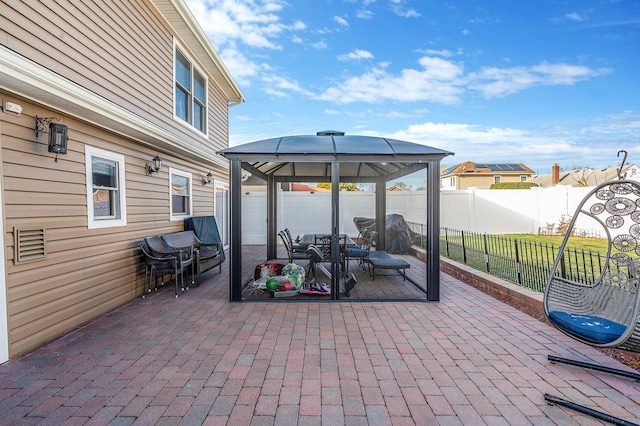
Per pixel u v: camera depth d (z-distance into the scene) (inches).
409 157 203.6
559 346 142.9
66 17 165.0
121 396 109.0
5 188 132.9
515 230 519.5
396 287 232.5
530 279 216.4
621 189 122.2
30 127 144.9
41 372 124.0
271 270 250.8
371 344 146.3
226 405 104.1
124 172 213.2
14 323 135.9
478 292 226.7
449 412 100.4
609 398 106.9
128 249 215.2
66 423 96.1
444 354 136.6
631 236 121.5
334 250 207.9
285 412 100.7
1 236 130.8
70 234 166.7
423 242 215.8
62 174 162.4
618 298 121.6
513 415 99.0
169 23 275.4
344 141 228.4
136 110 229.1
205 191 359.3
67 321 163.6
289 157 203.8
